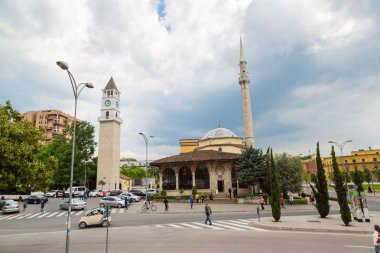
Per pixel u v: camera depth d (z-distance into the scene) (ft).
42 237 66.18
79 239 62.18
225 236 61.52
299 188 156.76
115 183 269.85
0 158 54.44
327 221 80.18
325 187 89.25
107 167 265.13
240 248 49.47
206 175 179.01
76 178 231.91
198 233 66.33
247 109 185.78
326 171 428.56
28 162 57.72
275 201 81.97
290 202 134.31
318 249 47.57
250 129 183.73
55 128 323.37
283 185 152.56
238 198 145.48
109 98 280.10
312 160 449.89
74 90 57.06
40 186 63.98
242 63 191.52
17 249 53.42
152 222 88.94
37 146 62.34
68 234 45.73
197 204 143.74
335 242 53.36
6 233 73.41
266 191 154.30
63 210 132.16
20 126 59.62
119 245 54.49
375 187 278.26
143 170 444.55
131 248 51.57
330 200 165.48
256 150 158.20
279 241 55.06
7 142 54.90
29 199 165.17
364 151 399.24
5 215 115.85
